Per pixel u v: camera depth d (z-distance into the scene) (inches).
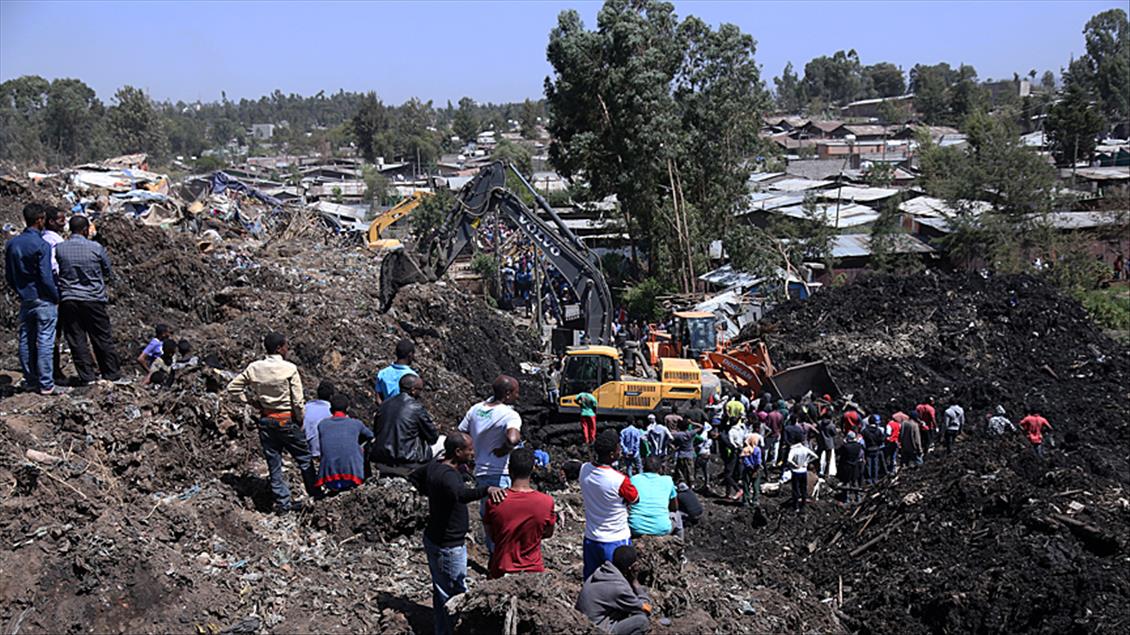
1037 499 589.6
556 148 1891.0
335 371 745.6
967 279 1235.9
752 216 2208.4
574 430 813.2
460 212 981.2
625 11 1738.4
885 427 829.8
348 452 435.5
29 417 407.2
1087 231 2044.8
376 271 1075.9
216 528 397.1
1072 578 527.5
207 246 879.1
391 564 402.6
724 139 1833.2
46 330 444.1
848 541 630.5
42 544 338.6
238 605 352.2
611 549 360.2
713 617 451.2
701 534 660.7
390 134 5753.0
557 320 1229.7
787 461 792.3
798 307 1202.6
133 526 364.8
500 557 336.2
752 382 983.6
